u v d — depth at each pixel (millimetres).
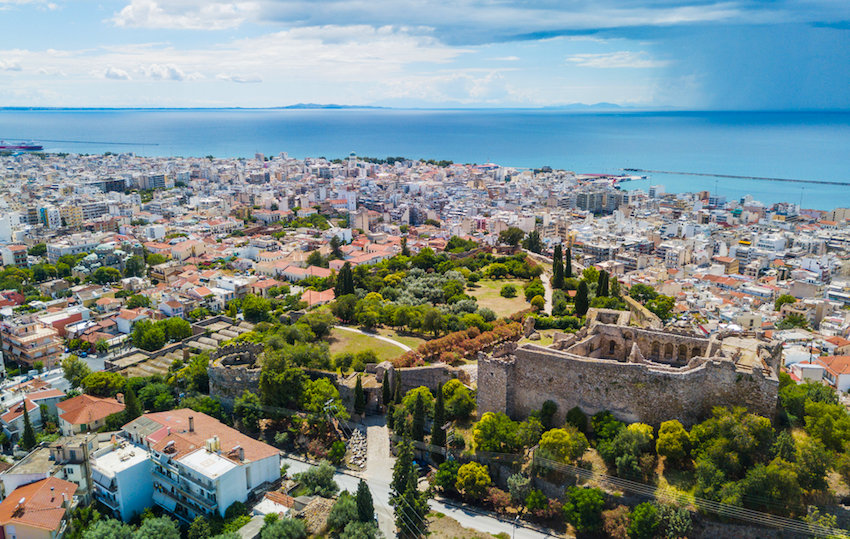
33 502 122625
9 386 195000
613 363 130875
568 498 123625
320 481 139875
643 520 113250
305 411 167250
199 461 132125
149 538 117062
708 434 120125
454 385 162375
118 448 145250
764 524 110062
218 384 181250
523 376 141750
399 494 127750
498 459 136250
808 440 117438
